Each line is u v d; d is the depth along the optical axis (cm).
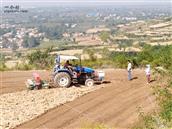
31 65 3516
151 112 1752
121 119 1792
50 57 3709
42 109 1978
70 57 2512
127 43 9025
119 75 2903
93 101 2111
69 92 2316
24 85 2594
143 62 3325
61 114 1905
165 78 1645
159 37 10281
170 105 1411
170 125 1327
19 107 2020
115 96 2198
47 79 2723
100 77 2588
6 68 3416
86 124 1703
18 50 10581
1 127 1720
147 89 2317
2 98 2206
